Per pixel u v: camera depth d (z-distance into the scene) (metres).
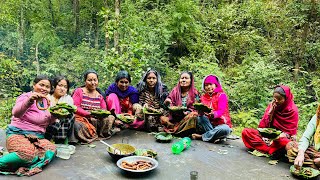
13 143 3.21
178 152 3.94
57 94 4.06
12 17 11.19
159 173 3.35
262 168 3.60
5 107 7.07
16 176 3.12
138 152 3.71
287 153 3.61
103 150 3.98
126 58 6.48
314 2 8.35
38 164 3.28
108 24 7.29
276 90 3.88
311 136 3.50
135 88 5.06
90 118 4.41
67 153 3.68
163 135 4.53
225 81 7.64
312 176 3.24
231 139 4.69
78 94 4.44
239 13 10.86
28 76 9.08
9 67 8.45
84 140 4.19
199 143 4.41
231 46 10.05
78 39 11.84
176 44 10.07
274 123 4.02
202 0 12.23
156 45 8.20
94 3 11.48
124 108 4.96
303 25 8.87
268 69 7.30
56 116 3.56
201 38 10.13
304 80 8.19
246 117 6.33
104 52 8.17
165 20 9.48
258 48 9.96
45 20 12.05
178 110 4.54
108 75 6.96
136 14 9.36
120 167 3.21
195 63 8.17
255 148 4.11
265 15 10.14
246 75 7.66
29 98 3.17
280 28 9.84
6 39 11.37
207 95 4.69
